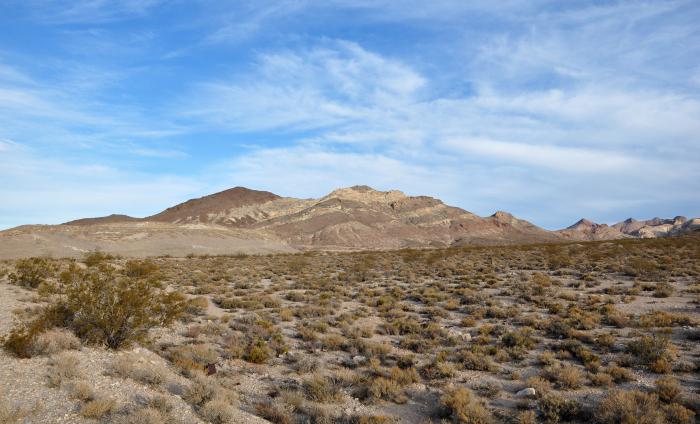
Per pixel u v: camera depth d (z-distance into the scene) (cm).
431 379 1434
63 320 1473
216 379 1362
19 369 1112
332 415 1170
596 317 2019
